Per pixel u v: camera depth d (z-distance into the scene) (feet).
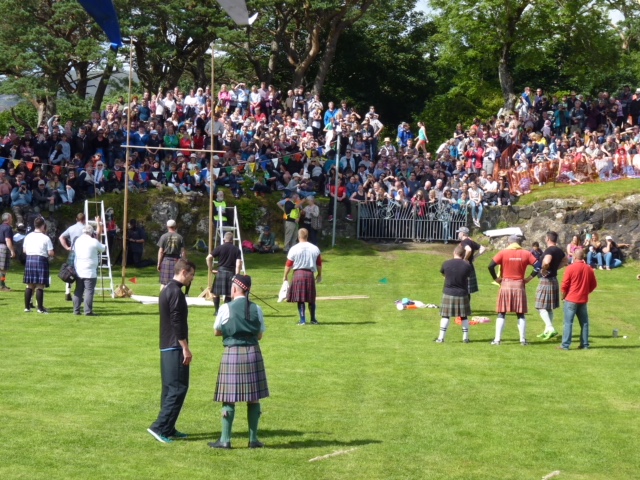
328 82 155.74
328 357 43.37
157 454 27.27
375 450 28.58
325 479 25.45
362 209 97.96
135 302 61.41
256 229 94.07
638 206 92.22
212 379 37.93
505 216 96.53
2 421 30.37
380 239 97.86
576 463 28.04
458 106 156.97
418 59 160.04
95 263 54.54
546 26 135.44
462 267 48.16
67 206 86.43
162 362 28.81
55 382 36.45
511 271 47.98
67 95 119.03
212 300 61.05
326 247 94.53
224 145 97.25
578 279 47.11
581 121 112.37
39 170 85.56
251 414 28.22
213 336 48.11
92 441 28.43
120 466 26.02
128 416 31.63
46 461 26.27
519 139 108.78
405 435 30.42
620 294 71.92
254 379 27.89
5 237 64.85
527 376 40.16
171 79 132.67
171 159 93.25
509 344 48.34
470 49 143.54
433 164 103.04
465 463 27.61
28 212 84.12
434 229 97.50
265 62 147.95
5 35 113.29
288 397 35.32
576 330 54.13
